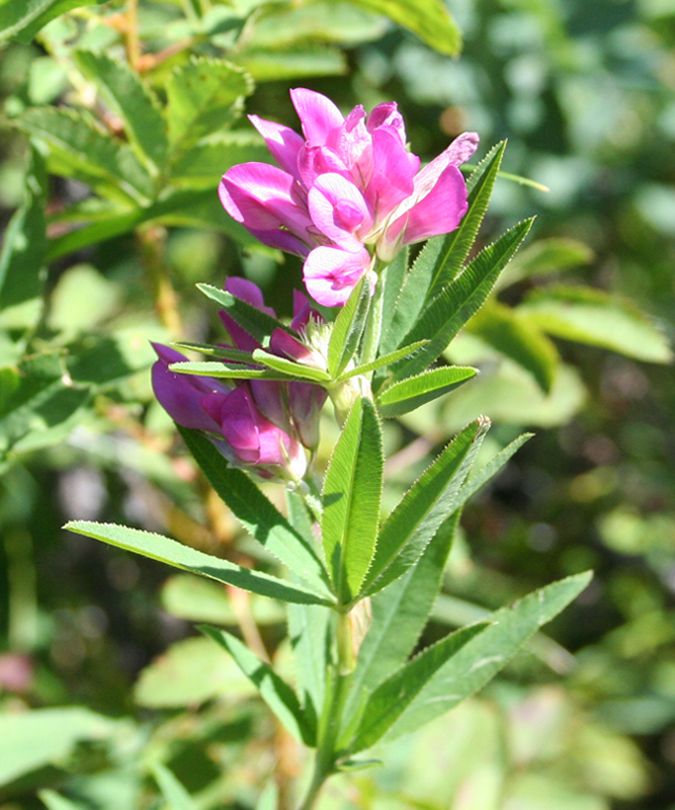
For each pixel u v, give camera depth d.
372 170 0.17
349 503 0.17
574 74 0.38
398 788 0.32
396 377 0.18
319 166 0.17
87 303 0.37
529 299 0.29
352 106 0.33
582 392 0.33
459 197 0.17
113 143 0.23
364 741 0.19
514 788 0.39
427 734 0.33
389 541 0.17
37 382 0.22
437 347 0.18
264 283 0.31
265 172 0.18
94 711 0.29
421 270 0.18
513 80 0.37
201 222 0.24
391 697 0.19
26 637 0.41
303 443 0.18
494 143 0.36
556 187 0.38
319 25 0.26
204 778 0.28
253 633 0.28
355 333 0.16
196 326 0.38
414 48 0.34
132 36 0.25
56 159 0.24
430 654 0.18
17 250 0.23
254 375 0.17
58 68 0.24
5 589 0.41
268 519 0.19
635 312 0.28
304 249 0.18
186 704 0.28
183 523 0.29
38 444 0.22
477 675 0.20
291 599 0.17
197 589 0.28
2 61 0.39
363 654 0.20
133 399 0.25
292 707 0.19
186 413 0.18
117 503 0.36
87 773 0.28
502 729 0.34
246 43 0.26
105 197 0.25
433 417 0.32
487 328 0.28
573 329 0.28
